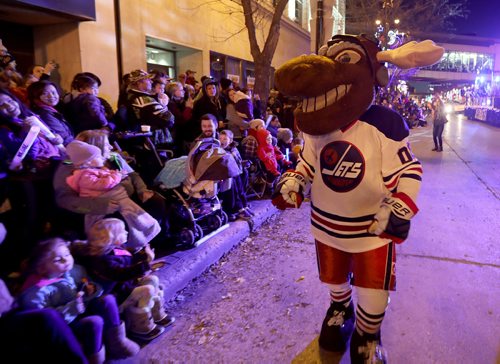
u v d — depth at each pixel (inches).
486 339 110.4
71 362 83.4
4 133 110.7
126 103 175.6
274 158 233.8
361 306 92.9
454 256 166.4
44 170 120.2
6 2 230.1
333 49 87.4
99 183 116.6
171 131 211.2
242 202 202.8
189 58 441.1
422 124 995.9
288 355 105.6
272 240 187.9
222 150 163.9
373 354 92.4
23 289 89.7
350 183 86.4
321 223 94.0
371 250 89.0
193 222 157.4
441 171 351.6
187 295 137.6
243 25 536.1
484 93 1519.4
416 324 117.7
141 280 116.2
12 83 156.4
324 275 97.3
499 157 432.8
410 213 81.3
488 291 137.0
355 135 85.3
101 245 103.1
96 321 93.0
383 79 87.7
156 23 362.0
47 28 287.4
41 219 121.0
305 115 84.3
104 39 303.9
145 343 111.6
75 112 153.8
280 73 83.0
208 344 111.0
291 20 711.1
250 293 138.1
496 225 204.8
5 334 80.7
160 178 159.3
